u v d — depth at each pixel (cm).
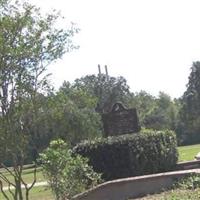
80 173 1323
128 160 1670
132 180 1340
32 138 1134
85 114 4841
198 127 9069
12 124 1047
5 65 1005
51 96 1075
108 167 1677
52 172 1265
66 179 1284
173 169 1822
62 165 1270
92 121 4966
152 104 10325
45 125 1110
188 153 3634
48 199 1712
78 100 1186
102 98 8312
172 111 9662
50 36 1055
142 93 10525
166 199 1184
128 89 8956
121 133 1970
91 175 1434
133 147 1681
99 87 8331
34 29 1038
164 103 10844
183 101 9694
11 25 1007
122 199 1323
